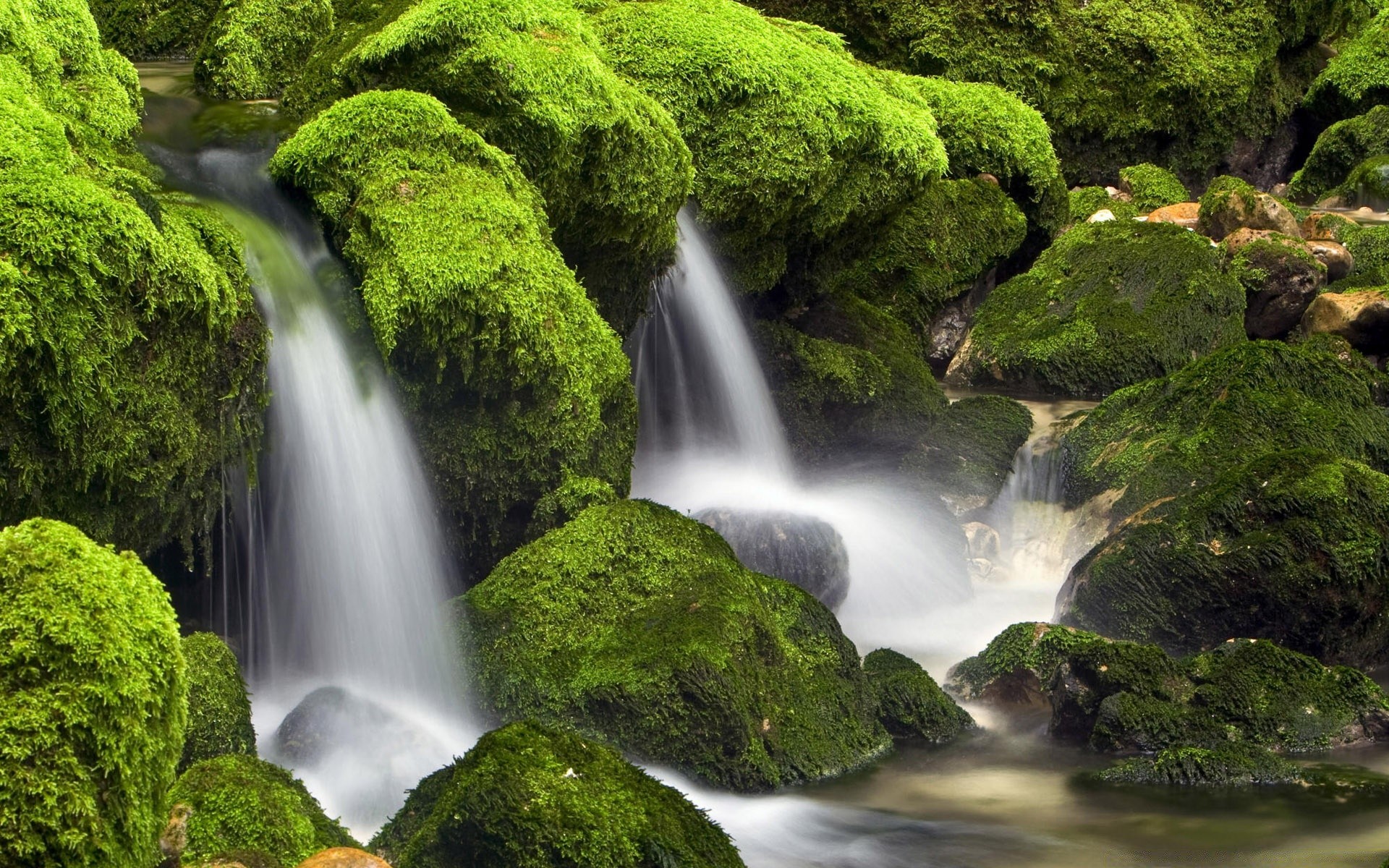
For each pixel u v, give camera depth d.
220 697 6.92
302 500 8.60
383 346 8.70
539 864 5.84
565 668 8.02
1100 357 14.60
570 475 9.30
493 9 10.30
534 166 9.96
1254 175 22.48
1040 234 17.03
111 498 7.20
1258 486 9.96
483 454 9.11
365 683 8.63
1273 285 15.38
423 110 9.42
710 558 8.64
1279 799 7.68
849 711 8.45
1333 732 8.40
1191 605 9.65
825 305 13.95
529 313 8.97
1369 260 16.72
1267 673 8.63
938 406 13.49
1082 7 20.41
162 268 7.27
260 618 8.58
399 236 8.84
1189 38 20.86
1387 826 7.33
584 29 11.20
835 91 12.47
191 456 7.57
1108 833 7.28
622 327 11.31
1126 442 12.31
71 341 6.80
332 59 10.95
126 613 4.64
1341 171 21.14
